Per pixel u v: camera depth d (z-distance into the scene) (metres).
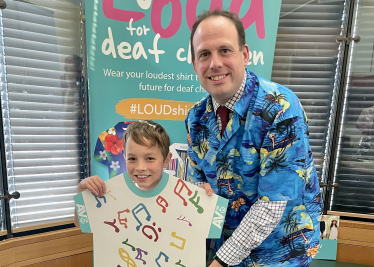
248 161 0.93
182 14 1.44
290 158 0.85
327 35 1.90
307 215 0.99
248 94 0.91
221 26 0.84
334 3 1.86
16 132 1.66
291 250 0.97
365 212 1.96
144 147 0.91
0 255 1.58
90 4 1.41
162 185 0.92
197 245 0.91
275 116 0.85
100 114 1.50
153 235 0.93
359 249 1.91
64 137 1.80
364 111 1.89
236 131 0.94
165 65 1.48
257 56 1.48
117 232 0.94
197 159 1.11
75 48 1.78
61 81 1.76
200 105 1.08
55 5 1.67
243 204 1.02
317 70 1.95
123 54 1.46
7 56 1.59
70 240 1.79
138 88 1.49
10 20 1.56
